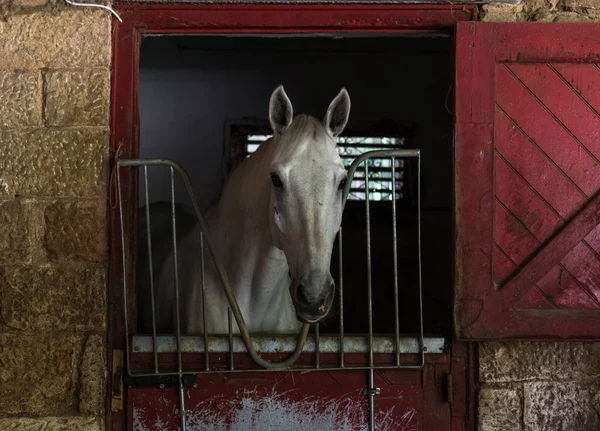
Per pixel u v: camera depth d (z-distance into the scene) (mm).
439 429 2537
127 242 2510
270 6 2537
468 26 2463
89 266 2479
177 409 2488
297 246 2078
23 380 2484
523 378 2521
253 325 2527
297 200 2080
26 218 2473
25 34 2477
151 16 2535
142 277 3182
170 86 5336
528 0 2545
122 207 2504
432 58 5270
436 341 2521
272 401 2498
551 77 2480
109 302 2500
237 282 2477
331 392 2506
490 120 2469
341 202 2240
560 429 2535
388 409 2521
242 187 2451
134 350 2484
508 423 2514
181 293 2695
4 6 2484
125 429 2514
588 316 2461
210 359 2480
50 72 2482
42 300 2475
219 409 2490
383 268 4934
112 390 2500
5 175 2473
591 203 2475
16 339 2482
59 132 2475
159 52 5059
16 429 2469
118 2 2512
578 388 2537
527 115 2479
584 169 2486
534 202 2486
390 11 2545
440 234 5023
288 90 5344
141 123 5324
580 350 2543
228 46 5000
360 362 2506
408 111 5301
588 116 2484
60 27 2480
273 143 2281
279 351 2471
